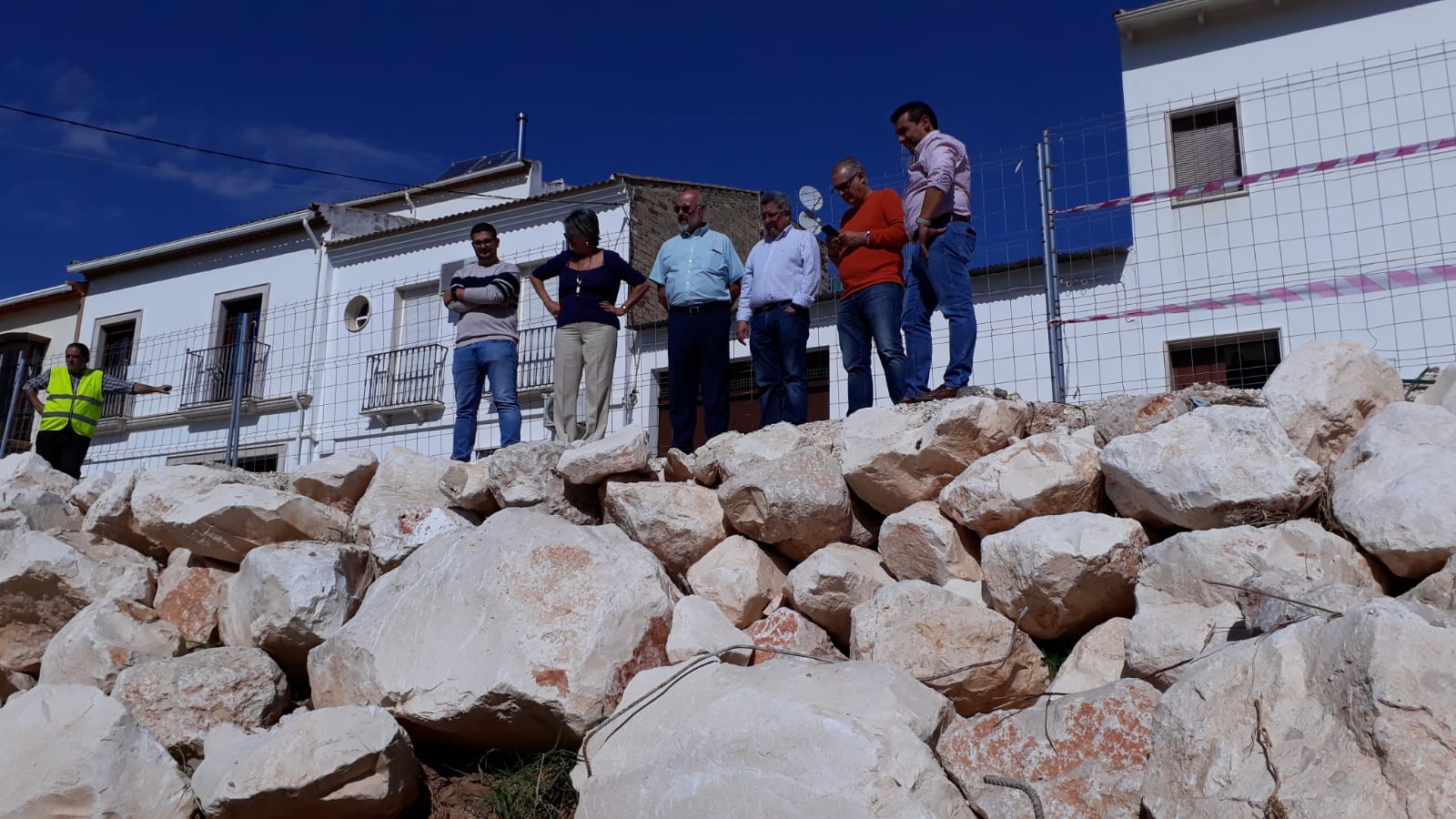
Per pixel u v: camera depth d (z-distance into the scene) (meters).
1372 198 11.32
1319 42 12.59
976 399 4.71
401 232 16.42
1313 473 3.81
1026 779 3.15
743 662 4.15
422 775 4.14
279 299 17.52
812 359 13.43
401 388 15.66
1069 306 11.69
